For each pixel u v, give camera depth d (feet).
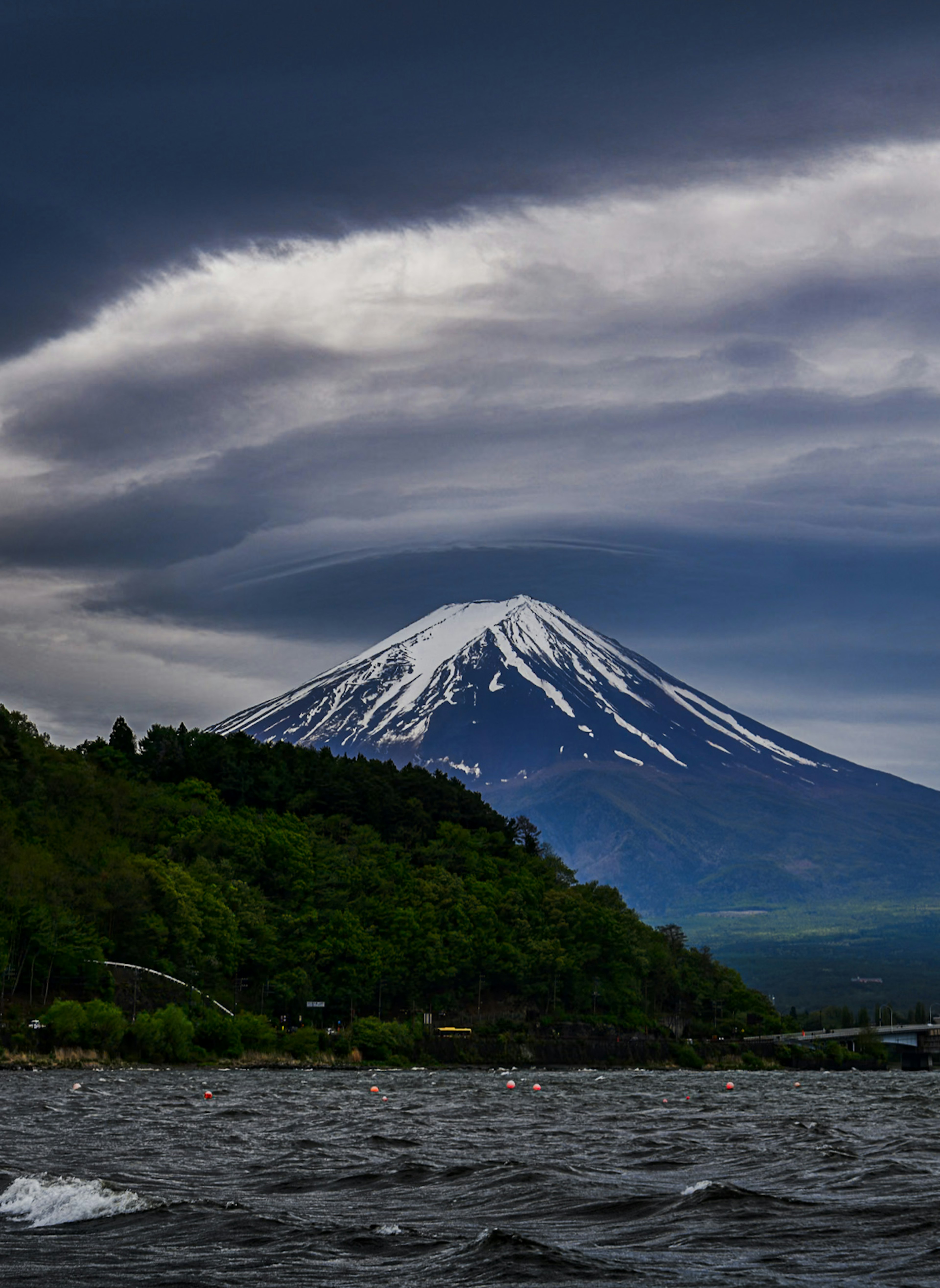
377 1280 128.36
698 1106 429.38
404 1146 261.85
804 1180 204.64
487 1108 396.78
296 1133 289.94
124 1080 536.01
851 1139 283.79
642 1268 134.51
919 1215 165.17
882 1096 530.27
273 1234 150.20
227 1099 414.21
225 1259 137.69
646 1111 398.01
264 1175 208.13
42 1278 128.88
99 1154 236.02
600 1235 155.12
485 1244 143.13
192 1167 218.59
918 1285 126.62
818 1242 148.56
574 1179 203.92
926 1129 325.83
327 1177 205.57
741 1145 266.16
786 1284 127.03
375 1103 415.85
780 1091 586.86
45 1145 252.42
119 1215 160.35
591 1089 563.89
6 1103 368.68
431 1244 145.69
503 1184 196.75
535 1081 648.38
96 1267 133.49
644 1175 213.46
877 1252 142.72
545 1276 130.00
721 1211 169.58
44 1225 155.33
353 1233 150.61
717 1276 131.03
